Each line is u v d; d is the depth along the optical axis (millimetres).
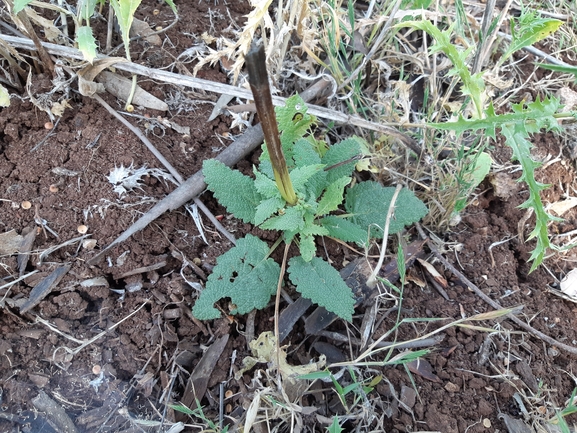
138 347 257
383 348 250
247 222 286
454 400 265
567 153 349
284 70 340
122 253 268
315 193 293
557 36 398
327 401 265
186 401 253
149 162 288
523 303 299
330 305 261
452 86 321
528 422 263
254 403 233
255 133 307
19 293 254
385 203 298
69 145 283
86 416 238
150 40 323
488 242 317
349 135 342
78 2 291
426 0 328
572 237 324
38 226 265
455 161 328
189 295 273
